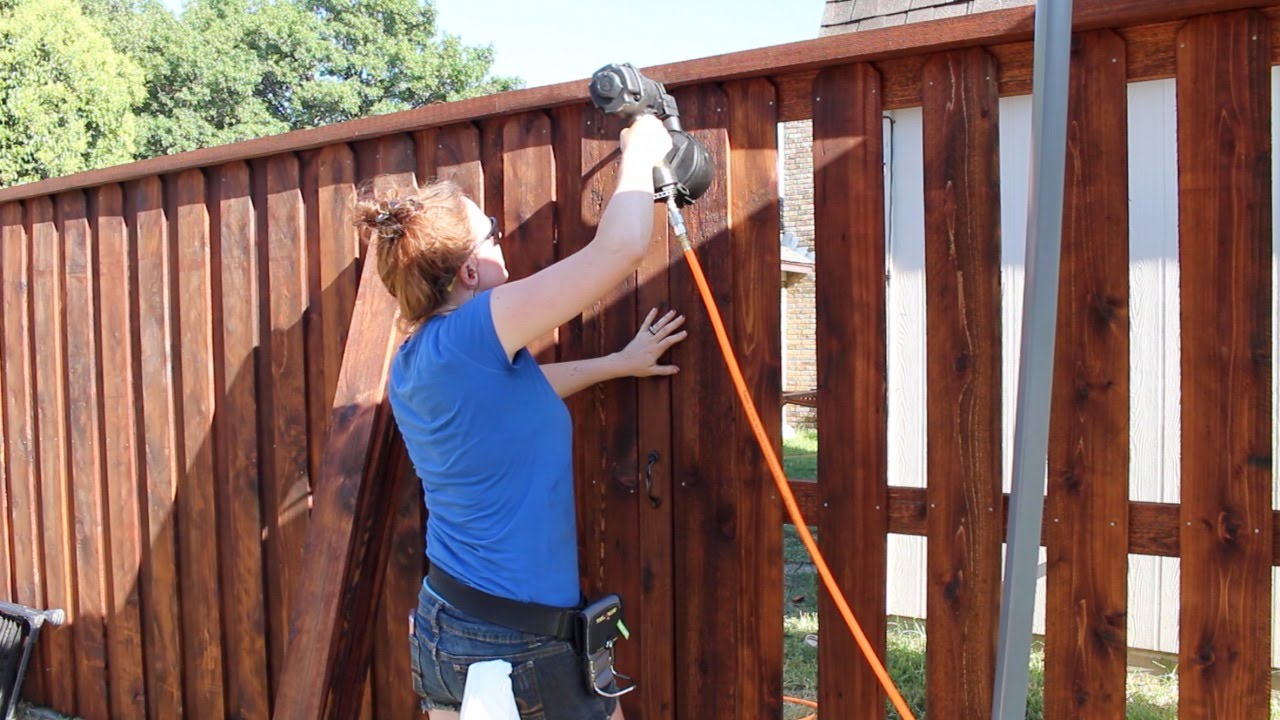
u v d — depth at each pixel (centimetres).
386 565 250
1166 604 369
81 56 1093
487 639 172
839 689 208
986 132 189
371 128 258
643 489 228
